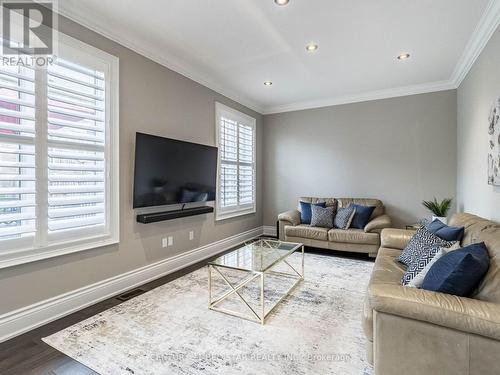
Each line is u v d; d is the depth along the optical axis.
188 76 3.66
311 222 4.41
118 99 2.73
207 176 3.89
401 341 1.35
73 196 2.43
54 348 1.86
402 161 4.49
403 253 2.39
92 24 2.47
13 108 2.04
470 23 2.57
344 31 2.72
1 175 1.95
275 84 4.23
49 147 2.21
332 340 1.95
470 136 3.34
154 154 3.03
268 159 5.64
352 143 4.86
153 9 2.37
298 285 2.96
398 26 2.63
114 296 2.70
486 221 2.10
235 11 2.40
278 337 1.99
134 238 2.95
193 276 3.27
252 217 5.36
